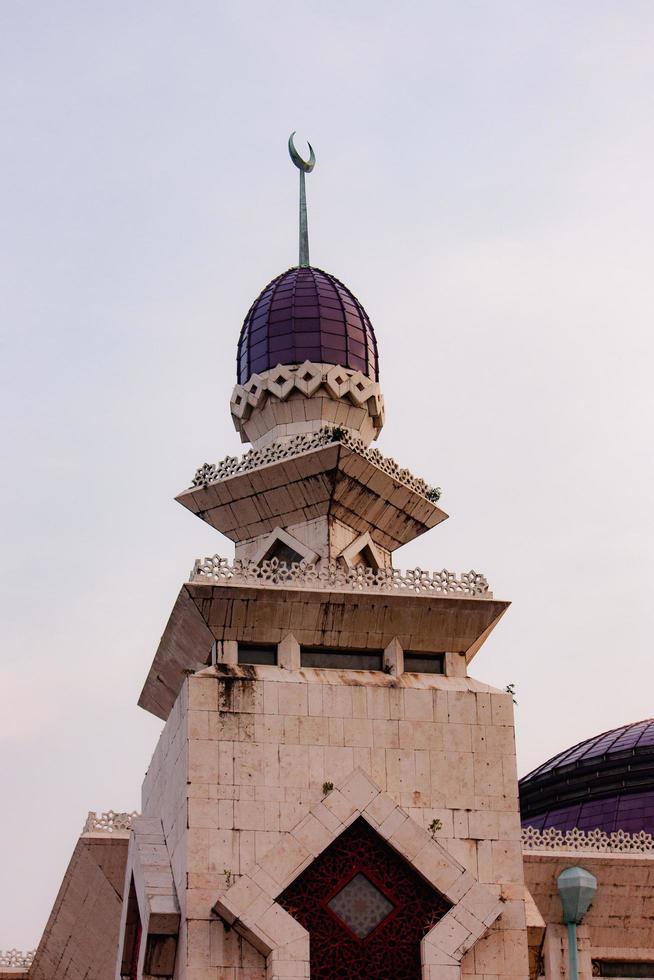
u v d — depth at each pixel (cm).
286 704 5266
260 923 4931
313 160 7069
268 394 6225
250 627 5394
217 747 5166
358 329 6412
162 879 5181
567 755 7750
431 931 5047
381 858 5153
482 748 5362
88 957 6300
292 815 5131
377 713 5322
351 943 5028
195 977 4894
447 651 5566
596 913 6172
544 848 6169
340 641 5466
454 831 5231
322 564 5853
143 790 6159
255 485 5978
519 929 5150
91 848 5866
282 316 6372
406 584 5516
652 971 6234
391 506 6053
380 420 6366
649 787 7312
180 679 5866
